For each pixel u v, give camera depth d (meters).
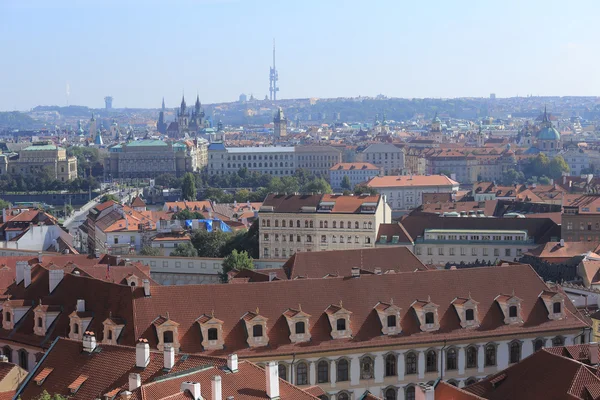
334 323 193.50
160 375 141.50
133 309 183.62
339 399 192.75
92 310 190.00
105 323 182.38
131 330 181.38
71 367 152.50
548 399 145.12
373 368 194.88
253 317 188.25
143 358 145.38
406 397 197.50
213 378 128.50
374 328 197.00
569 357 159.50
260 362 185.88
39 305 197.25
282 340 189.75
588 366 150.38
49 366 154.50
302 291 196.88
